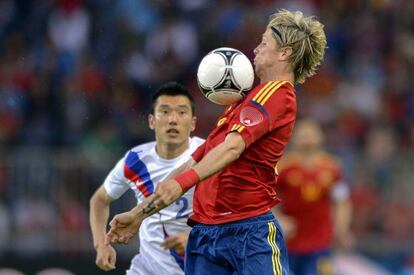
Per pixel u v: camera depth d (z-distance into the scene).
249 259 18.59
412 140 55.81
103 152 48.69
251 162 18.52
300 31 18.86
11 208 43.81
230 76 19.03
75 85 53.16
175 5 60.03
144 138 50.75
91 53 56.31
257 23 59.41
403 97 59.31
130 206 42.94
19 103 52.19
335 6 63.47
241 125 17.83
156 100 23.44
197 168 17.14
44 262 43.34
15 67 54.62
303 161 38.91
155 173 23.47
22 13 58.44
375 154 50.09
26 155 44.44
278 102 18.30
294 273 39.44
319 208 38.88
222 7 60.75
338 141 53.84
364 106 57.75
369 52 61.66
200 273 19.06
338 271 43.31
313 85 57.75
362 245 45.31
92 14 58.12
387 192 46.50
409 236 45.91
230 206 18.73
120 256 42.72
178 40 57.94
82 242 43.88
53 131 50.69
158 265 23.62
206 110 53.97
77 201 44.41
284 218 38.50
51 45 56.69
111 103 52.78
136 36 57.56
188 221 19.36
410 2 64.50
